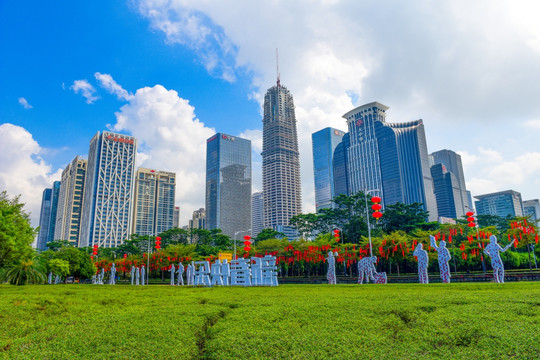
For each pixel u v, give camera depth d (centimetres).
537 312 848
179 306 1170
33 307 1274
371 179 17762
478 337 650
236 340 669
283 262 6222
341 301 1127
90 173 17112
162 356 601
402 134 17500
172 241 9369
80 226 17525
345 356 567
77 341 687
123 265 7275
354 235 6919
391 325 777
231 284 3328
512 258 6175
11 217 3338
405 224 6656
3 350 664
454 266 5528
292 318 855
